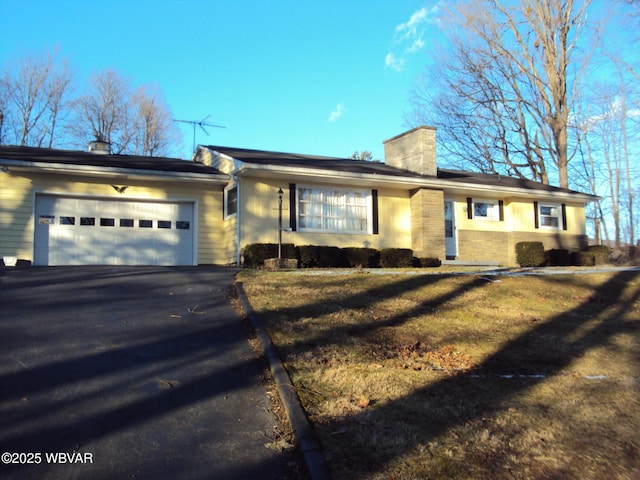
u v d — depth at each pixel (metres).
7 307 7.20
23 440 3.77
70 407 4.34
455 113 30.27
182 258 15.86
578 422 4.67
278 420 4.36
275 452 3.84
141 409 4.39
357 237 16.56
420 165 17.94
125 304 7.70
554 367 6.36
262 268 13.36
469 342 7.05
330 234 16.12
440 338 7.12
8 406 4.27
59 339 5.97
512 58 27.27
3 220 13.94
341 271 12.59
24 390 4.59
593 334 8.03
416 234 17.23
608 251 21.00
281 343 6.16
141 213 15.58
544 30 25.62
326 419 4.30
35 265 14.14
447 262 17.31
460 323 7.96
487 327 7.88
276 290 9.04
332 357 5.89
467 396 5.08
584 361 6.67
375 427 4.21
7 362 5.19
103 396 4.59
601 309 9.95
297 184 15.79
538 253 18.78
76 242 14.77
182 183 15.94
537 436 4.31
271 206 15.31
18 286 8.62
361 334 6.93
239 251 14.68
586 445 4.23
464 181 18.42
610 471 3.84
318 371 5.40
